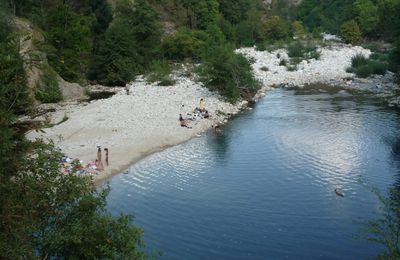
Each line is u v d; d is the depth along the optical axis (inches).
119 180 1239.5
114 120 1817.2
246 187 1170.6
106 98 2353.6
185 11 4215.1
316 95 2287.2
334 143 1493.6
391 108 1945.1
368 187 1132.5
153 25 3233.3
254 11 5354.3
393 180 1176.2
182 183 1211.9
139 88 2529.5
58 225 433.1
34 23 2576.3
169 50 3430.1
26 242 386.6
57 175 437.7
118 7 3489.2
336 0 6215.6
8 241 362.9
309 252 864.3
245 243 903.1
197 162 1371.8
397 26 4136.3
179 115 1878.7
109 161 1366.9
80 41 2628.0
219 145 1535.4
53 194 436.1
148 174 1280.8
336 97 2218.3
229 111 1999.3
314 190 1136.2
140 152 1461.6
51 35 2458.2
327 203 1061.1
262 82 2588.6
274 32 4808.1
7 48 408.2
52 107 2100.1
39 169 419.5
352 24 4569.4
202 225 979.3
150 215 1032.2
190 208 1060.5
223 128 1748.3
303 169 1275.8
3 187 373.7
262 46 4148.6
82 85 2625.5
